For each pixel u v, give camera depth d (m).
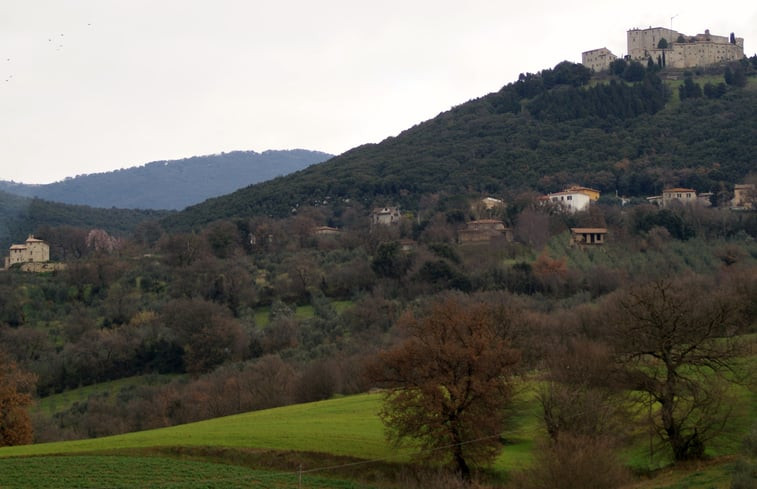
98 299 198.88
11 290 191.25
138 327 170.00
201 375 147.12
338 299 189.38
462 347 73.12
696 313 80.38
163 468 69.31
